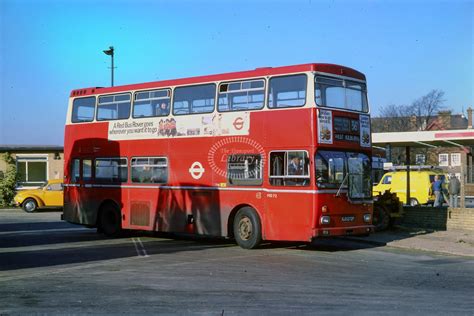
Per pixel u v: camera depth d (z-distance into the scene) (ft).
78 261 38.65
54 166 117.91
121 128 54.60
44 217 86.17
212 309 23.76
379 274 33.22
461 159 64.08
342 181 42.55
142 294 26.99
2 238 55.06
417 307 24.23
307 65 41.81
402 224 61.67
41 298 26.14
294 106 42.09
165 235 57.82
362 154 44.70
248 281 30.55
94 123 57.36
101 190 56.08
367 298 26.16
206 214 46.85
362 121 44.96
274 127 43.01
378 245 48.32
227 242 50.98
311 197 40.73
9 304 24.88
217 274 32.86
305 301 25.45
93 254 42.45
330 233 41.24
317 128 41.06
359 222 43.68
